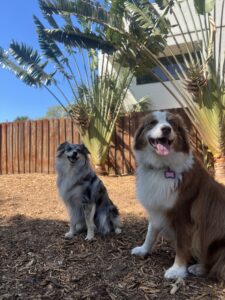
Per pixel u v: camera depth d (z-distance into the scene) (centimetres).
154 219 122
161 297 105
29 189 273
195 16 414
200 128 280
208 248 115
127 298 105
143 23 289
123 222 177
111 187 270
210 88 269
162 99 473
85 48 310
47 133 356
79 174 157
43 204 223
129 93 490
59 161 163
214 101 268
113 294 107
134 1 298
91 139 326
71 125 346
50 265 126
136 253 133
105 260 130
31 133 363
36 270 123
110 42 306
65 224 174
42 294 109
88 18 291
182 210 115
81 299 106
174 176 114
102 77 340
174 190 113
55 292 110
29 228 167
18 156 369
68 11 289
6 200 238
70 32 300
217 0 409
